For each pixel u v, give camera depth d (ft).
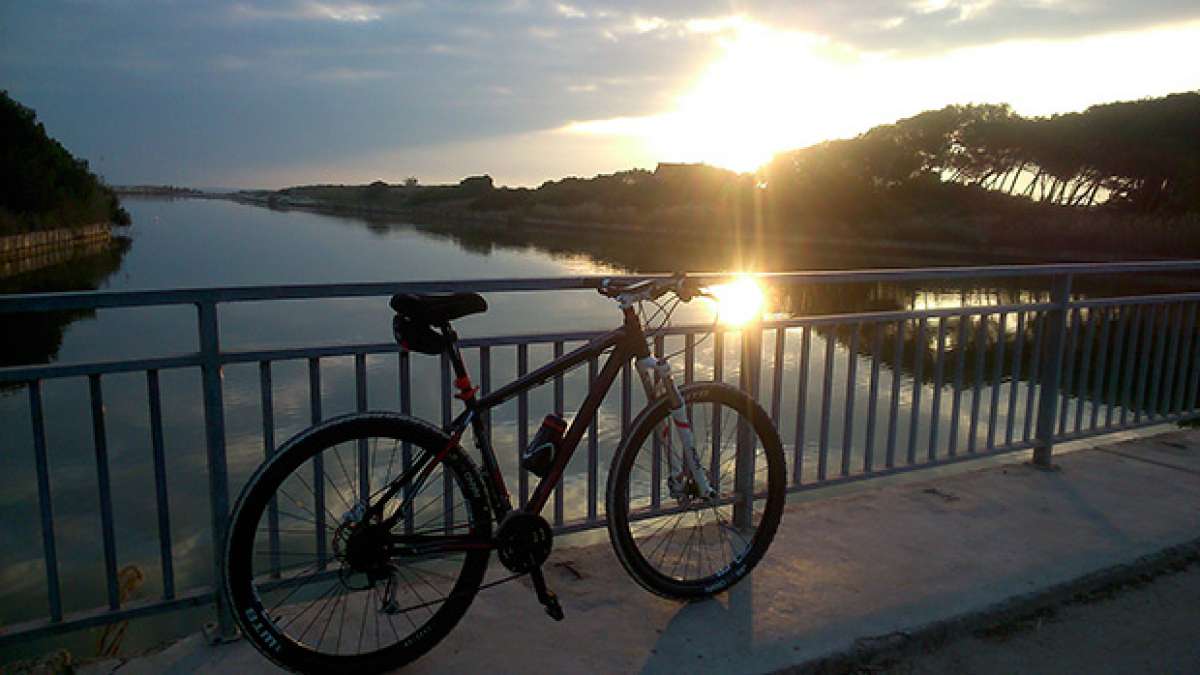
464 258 137.39
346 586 7.10
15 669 7.28
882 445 26.40
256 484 6.50
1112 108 120.06
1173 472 13.84
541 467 7.72
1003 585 9.51
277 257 145.89
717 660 7.76
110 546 7.41
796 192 166.30
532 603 8.78
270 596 9.43
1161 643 8.80
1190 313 15.53
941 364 12.61
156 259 145.18
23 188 164.45
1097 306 14.08
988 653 8.52
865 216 147.54
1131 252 93.61
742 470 10.51
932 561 10.14
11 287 106.11
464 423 7.33
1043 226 109.91
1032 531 11.19
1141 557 10.40
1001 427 27.81
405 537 7.09
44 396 39.83
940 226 124.57
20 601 18.19
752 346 10.32
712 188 215.92
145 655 7.64
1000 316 13.19
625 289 8.34
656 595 8.84
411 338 7.07
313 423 8.04
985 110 140.56
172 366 7.31
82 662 7.50
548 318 60.03
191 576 19.51
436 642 7.47
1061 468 13.98
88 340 60.23
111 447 30.96
